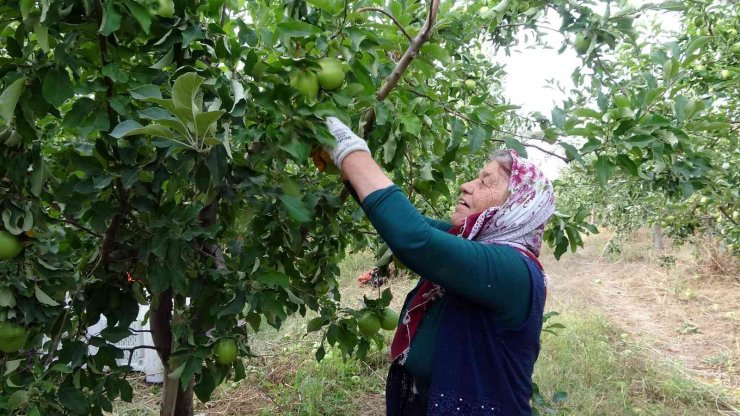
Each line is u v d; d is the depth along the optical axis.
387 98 1.92
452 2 1.91
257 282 1.66
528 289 1.41
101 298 1.72
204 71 1.36
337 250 2.43
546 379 4.46
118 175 1.38
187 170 1.36
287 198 1.52
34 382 1.33
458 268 1.33
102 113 1.34
